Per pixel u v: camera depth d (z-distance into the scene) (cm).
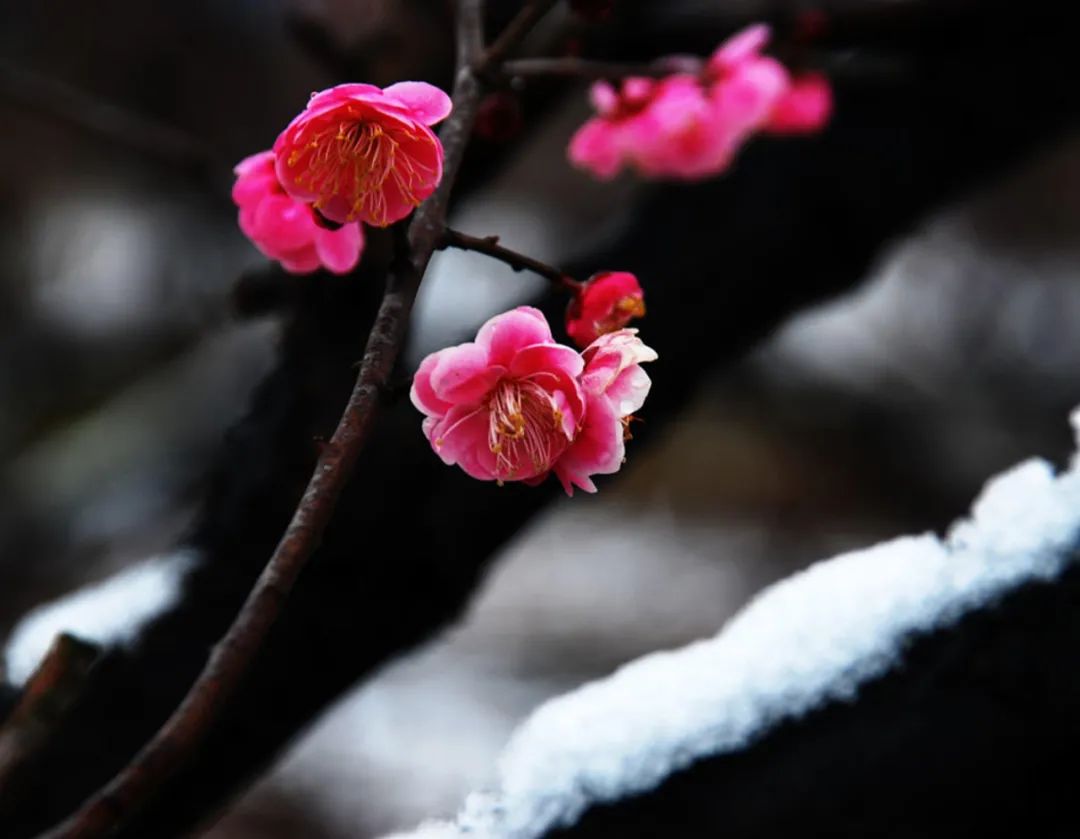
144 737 95
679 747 84
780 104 104
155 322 358
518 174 404
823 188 104
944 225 384
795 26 107
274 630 97
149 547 279
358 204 81
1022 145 111
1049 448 89
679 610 311
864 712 83
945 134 108
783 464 347
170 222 376
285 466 99
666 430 113
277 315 103
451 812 86
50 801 94
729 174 107
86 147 392
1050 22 107
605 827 84
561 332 101
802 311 108
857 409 352
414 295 81
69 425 331
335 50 104
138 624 97
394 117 81
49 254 374
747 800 83
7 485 297
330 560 98
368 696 282
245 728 97
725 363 108
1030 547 83
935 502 335
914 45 108
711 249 103
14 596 274
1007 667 82
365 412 79
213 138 429
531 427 81
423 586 99
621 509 344
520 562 329
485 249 83
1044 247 394
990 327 370
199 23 430
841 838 82
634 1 108
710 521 337
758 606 86
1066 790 82
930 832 82
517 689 288
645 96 101
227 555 98
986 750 82
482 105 91
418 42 103
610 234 114
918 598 84
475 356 81
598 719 85
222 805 98
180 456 297
